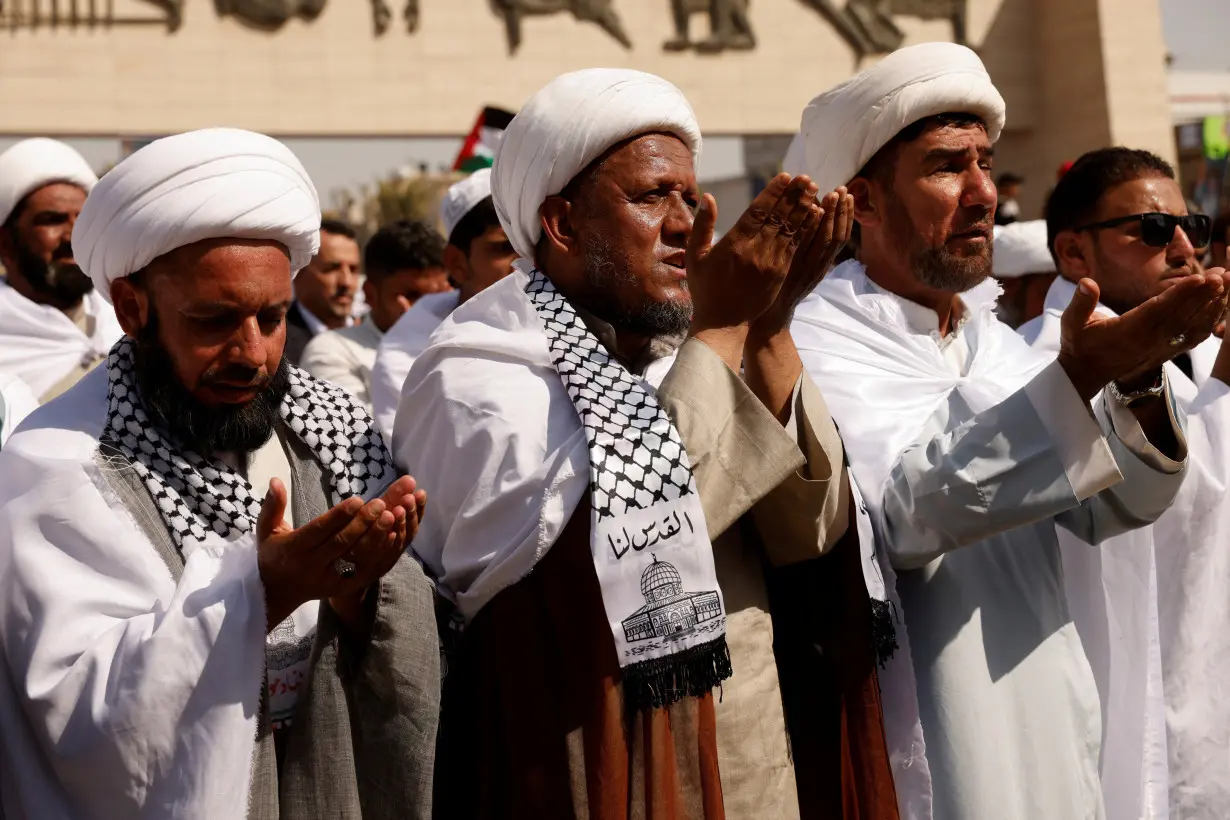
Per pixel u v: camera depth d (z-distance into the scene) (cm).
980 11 1634
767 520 226
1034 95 1661
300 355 588
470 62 1435
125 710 175
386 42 1410
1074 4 1628
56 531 188
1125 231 332
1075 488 229
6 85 1298
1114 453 245
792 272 218
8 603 186
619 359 233
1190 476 293
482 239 411
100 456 194
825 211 214
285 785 192
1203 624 295
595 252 229
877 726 229
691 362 211
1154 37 1636
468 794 215
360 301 851
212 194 196
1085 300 220
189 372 198
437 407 222
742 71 1520
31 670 181
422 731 199
